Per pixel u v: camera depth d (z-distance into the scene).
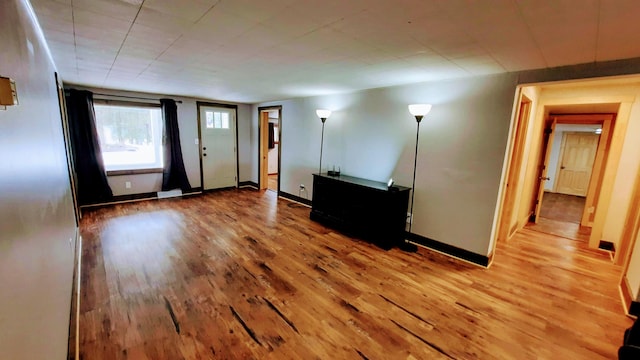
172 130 5.45
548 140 4.68
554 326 2.16
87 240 3.43
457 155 3.18
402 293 2.53
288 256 3.19
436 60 2.39
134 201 5.24
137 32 1.92
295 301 2.35
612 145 3.55
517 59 2.25
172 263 2.92
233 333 1.96
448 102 3.20
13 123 0.80
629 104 3.42
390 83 3.54
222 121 6.36
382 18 1.59
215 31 1.89
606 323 2.21
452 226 3.29
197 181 6.11
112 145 5.03
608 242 3.66
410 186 3.65
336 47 2.15
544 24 1.55
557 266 3.18
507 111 2.79
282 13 1.58
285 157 5.82
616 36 1.66
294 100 5.46
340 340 1.94
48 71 2.15
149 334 1.92
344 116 4.46
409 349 1.88
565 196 7.52
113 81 3.92
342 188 3.99
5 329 0.61
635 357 1.31
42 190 1.17
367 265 3.04
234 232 3.87
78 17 1.66
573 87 3.80
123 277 2.62
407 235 3.72
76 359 1.64
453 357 1.83
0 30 0.79
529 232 4.34
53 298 1.20
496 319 2.22
